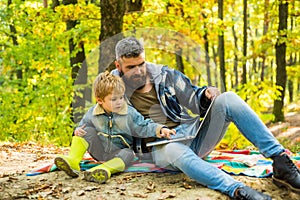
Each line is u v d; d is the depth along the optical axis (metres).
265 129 2.93
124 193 2.86
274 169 2.88
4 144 5.17
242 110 2.97
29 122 8.69
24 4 10.53
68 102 8.91
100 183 3.08
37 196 2.91
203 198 2.71
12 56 11.44
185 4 8.81
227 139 6.28
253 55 12.38
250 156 3.62
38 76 10.14
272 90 8.87
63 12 8.41
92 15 8.49
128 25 7.92
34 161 4.03
